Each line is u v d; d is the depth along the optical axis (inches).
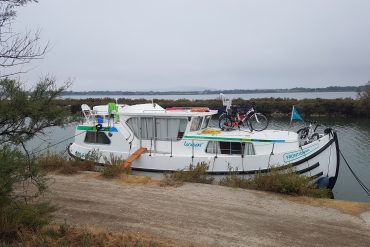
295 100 1808.6
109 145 552.4
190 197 361.1
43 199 341.7
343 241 265.0
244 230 281.3
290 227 289.4
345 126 1295.5
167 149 527.2
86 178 430.9
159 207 329.7
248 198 360.8
